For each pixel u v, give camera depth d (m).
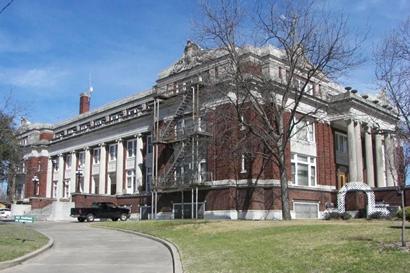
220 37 34.69
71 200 56.84
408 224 23.02
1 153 45.91
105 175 60.72
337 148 52.50
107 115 66.38
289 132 35.06
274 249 16.44
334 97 50.44
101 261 17.45
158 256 18.80
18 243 21.31
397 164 18.19
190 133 43.50
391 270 10.98
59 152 71.94
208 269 13.59
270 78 38.16
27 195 75.12
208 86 37.09
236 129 40.03
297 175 45.81
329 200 48.50
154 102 50.53
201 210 43.88
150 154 53.50
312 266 12.47
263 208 41.53
